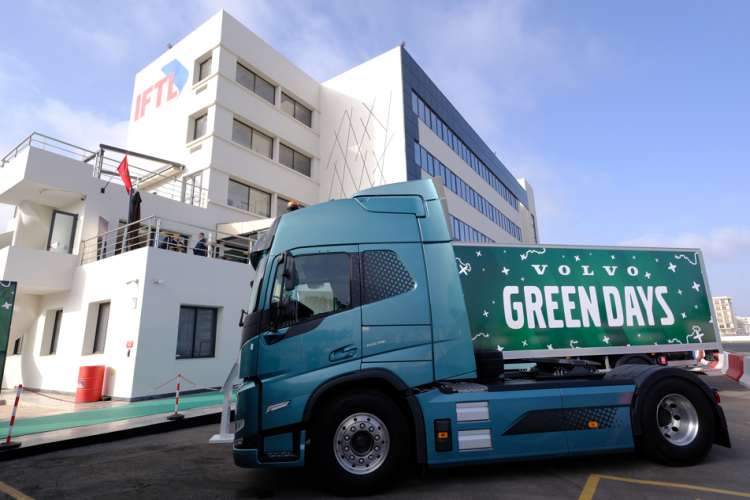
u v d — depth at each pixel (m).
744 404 8.90
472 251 8.98
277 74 26.31
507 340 8.71
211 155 21.48
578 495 4.27
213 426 8.87
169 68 25.39
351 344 4.64
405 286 4.95
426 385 4.79
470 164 35.38
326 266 4.93
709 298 9.65
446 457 4.50
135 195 14.61
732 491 4.27
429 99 29.30
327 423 4.43
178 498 4.47
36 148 14.76
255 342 4.65
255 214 22.59
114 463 6.06
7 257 13.80
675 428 5.27
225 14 23.39
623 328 9.14
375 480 4.36
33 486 5.08
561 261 9.27
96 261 14.06
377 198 5.34
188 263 13.17
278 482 4.93
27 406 11.54
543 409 4.81
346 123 27.95
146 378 11.76
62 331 14.79
